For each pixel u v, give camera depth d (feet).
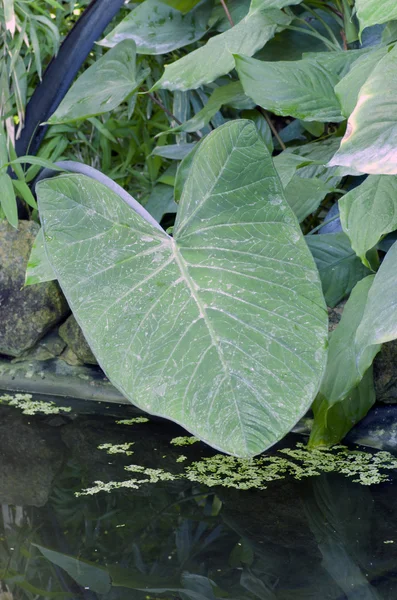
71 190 6.72
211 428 6.52
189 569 6.24
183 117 9.40
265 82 7.55
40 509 6.86
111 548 6.45
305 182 7.84
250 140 6.72
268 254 6.77
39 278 7.84
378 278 6.76
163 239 6.81
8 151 9.26
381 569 6.25
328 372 7.51
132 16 9.06
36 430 8.12
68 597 6.01
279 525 6.70
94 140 9.84
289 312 6.68
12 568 6.25
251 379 6.58
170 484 7.20
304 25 9.20
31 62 9.57
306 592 6.06
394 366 7.84
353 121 6.23
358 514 6.82
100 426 8.22
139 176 9.72
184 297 6.72
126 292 6.70
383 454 7.70
